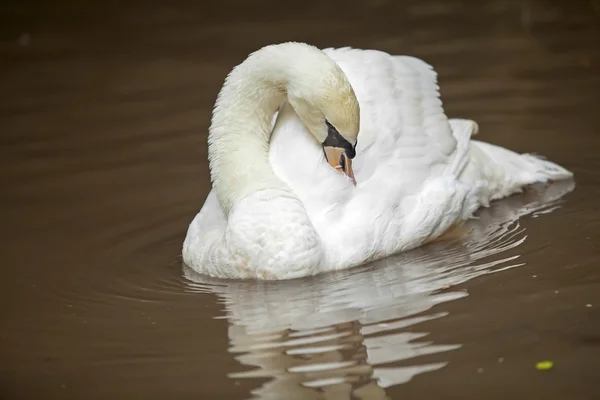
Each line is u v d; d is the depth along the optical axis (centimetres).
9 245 1284
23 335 1016
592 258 1102
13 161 1608
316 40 2148
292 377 889
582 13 2208
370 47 2064
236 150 1142
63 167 1570
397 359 908
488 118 1631
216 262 1128
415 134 1220
